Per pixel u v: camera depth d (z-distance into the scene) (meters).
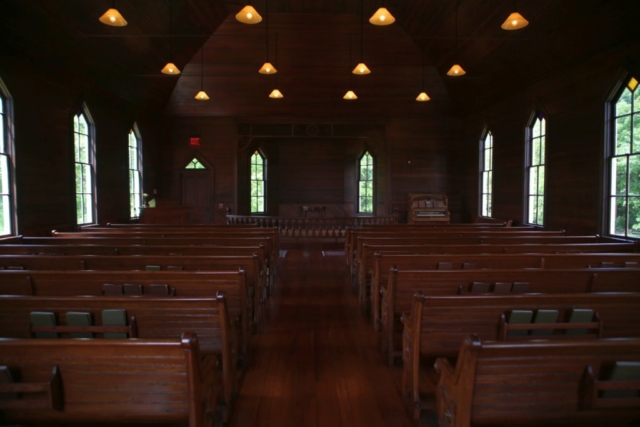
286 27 12.68
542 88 9.89
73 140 9.55
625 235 7.48
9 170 7.64
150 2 9.30
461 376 2.08
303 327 5.21
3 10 6.85
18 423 2.22
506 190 11.81
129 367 2.13
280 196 19.67
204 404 2.29
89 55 9.52
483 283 3.76
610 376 2.07
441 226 9.23
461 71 8.73
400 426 3.03
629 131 7.38
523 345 1.98
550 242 6.70
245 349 3.90
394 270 3.81
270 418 3.13
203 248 5.48
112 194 11.51
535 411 2.13
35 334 2.98
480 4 9.25
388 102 14.84
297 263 9.56
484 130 13.39
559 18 8.02
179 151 15.20
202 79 14.06
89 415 2.21
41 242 6.58
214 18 12.00
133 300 2.96
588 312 2.96
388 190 15.48
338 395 3.49
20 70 7.82
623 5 6.70
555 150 9.38
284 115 15.16
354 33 12.84
